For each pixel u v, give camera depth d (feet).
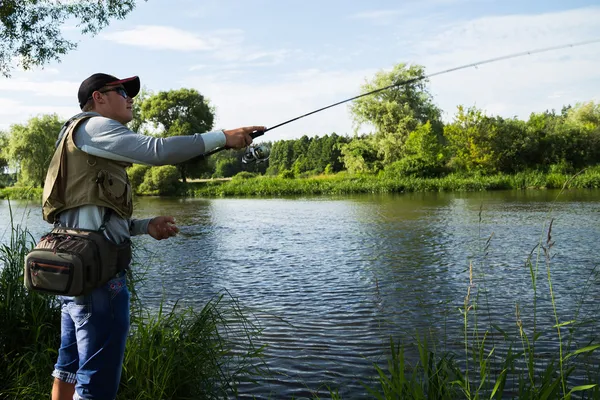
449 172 142.31
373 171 165.58
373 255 35.60
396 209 71.20
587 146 142.20
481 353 9.80
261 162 9.21
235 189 133.39
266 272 30.83
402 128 167.43
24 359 11.69
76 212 7.64
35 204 81.87
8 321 12.69
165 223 9.03
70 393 8.19
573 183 108.88
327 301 23.86
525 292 24.20
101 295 7.61
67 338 8.15
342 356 16.34
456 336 17.83
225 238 45.29
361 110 176.24
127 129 7.58
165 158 7.35
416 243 40.04
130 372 11.19
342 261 33.81
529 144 139.44
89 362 7.66
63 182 7.62
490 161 137.28
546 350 15.90
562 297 23.02
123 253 7.81
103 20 28.02
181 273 30.60
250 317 20.72
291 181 142.31
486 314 20.76
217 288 26.76
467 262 31.99
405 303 23.00
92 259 7.31
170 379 11.40
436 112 188.55
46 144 131.85
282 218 63.62
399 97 178.40
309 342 17.67
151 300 23.86
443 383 9.46
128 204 7.93
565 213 58.03
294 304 23.44
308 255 36.37
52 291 7.25
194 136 7.58
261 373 14.60
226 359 14.17
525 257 32.83
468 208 69.00
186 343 11.99
